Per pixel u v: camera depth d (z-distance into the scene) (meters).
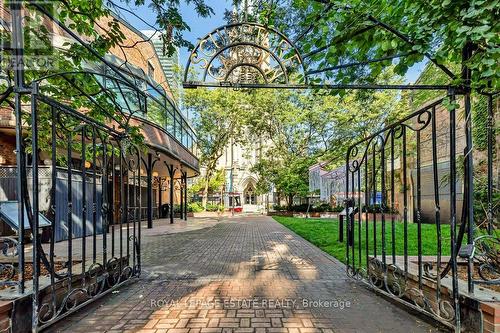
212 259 6.27
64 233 8.30
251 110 23.03
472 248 2.56
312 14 3.00
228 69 3.30
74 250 6.48
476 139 4.73
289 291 4.00
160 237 10.23
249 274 4.94
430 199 13.42
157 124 12.00
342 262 5.87
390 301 3.60
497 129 4.19
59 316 2.87
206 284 4.34
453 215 2.67
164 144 12.76
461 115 4.89
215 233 11.48
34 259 2.61
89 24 3.99
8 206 3.51
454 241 2.66
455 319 2.57
